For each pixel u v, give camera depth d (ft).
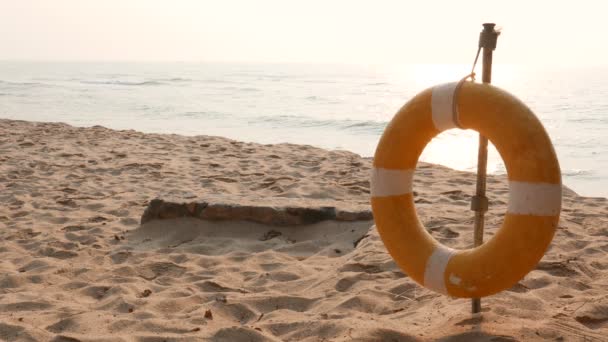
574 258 14.66
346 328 10.14
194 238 18.28
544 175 8.70
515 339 9.30
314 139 62.18
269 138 62.80
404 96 140.67
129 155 34.24
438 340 9.53
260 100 119.34
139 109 92.89
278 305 12.74
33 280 14.60
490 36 9.48
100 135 42.88
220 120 79.15
